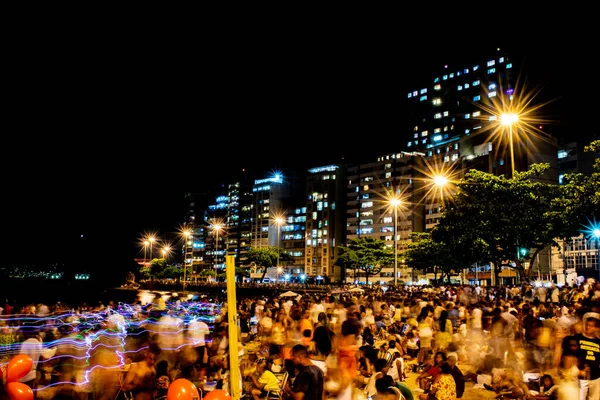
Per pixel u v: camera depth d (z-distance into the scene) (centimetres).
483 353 1600
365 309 2366
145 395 980
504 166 9581
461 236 4012
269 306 2652
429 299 2991
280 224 16662
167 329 1631
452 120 13250
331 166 15288
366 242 11375
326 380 775
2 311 2647
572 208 3116
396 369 1406
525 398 1183
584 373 905
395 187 13462
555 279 7969
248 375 1146
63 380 1130
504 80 11856
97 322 2280
